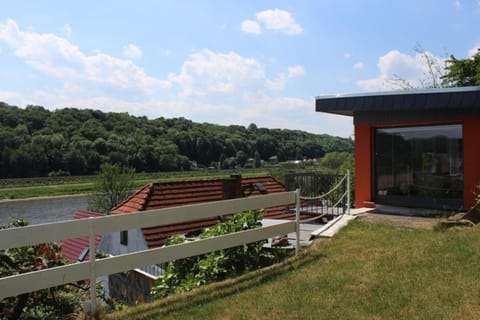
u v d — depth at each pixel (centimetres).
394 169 1168
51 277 493
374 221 980
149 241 1333
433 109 1066
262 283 628
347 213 1074
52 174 6788
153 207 1460
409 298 529
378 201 1195
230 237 687
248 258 769
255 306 539
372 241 808
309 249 805
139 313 541
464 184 1041
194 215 640
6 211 4519
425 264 640
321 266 686
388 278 599
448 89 980
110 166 4116
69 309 607
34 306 590
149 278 991
